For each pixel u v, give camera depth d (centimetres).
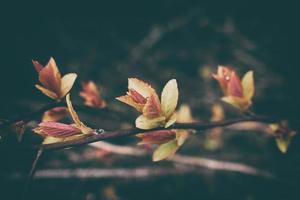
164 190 56
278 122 27
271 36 69
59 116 25
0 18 70
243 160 55
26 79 67
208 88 65
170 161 51
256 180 55
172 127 23
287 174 53
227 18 69
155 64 70
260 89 62
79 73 68
